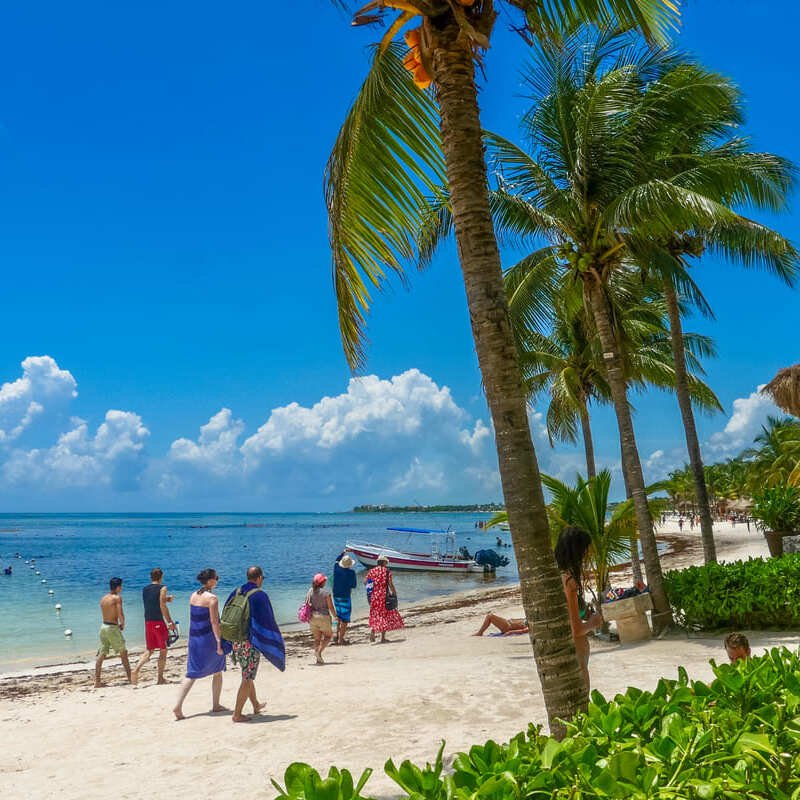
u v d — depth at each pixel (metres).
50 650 18.89
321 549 75.50
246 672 8.64
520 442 3.81
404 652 14.49
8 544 90.12
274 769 6.61
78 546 84.06
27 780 6.86
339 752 6.95
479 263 3.97
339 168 5.78
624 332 16.09
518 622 15.73
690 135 13.98
